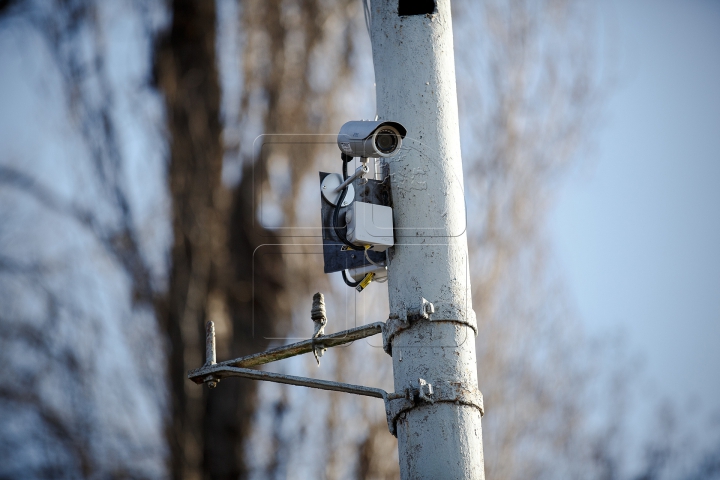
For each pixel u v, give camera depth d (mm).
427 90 8062
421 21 8250
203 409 20703
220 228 21859
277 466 20250
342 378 20562
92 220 21719
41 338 20891
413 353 7434
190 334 20734
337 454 20234
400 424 7402
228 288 21312
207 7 24344
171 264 21469
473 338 7582
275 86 23797
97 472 19734
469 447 7191
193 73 23672
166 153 22875
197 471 20109
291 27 24719
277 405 21000
